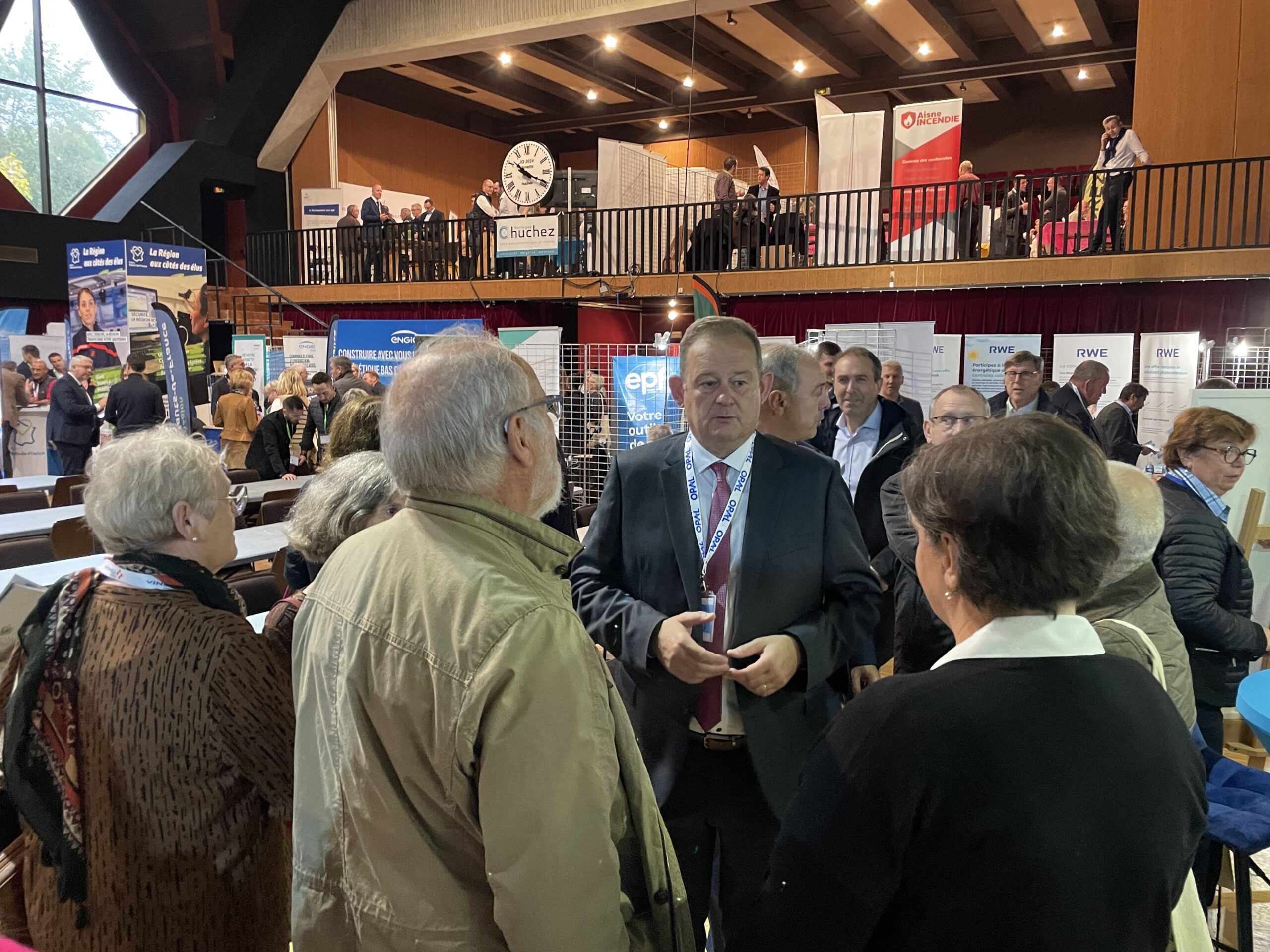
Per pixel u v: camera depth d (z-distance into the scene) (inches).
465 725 31.1
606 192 465.7
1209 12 367.9
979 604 31.4
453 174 738.2
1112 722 29.2
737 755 60.2
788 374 84.0
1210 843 67.2
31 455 334.3
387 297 507.5
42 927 49.6
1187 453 88.0
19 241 461.1
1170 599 81.3
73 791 46.1
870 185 391.9
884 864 29.0
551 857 31.1
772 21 510.3
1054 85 606.5
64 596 48.6
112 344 324.2
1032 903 27.5
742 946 32.4
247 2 558.3
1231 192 327.6
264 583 118.6
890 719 29.6
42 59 518.9
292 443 272.8
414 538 35.6
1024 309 375.6
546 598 34.1
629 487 65.1
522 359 39.0
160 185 529.3
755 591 59.4
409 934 32.4
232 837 46.2
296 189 610.9
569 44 583.5
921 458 34.3
